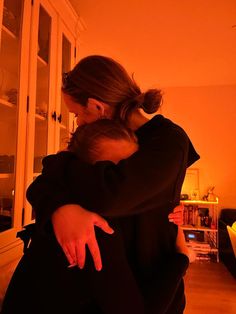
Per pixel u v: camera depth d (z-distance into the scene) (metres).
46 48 1.55
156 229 0.59
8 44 1.23
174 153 0.56
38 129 1.46
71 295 0.50
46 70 1.54
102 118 0.61
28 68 1.30
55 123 1.59
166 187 0.55
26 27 1.29
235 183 3.92
